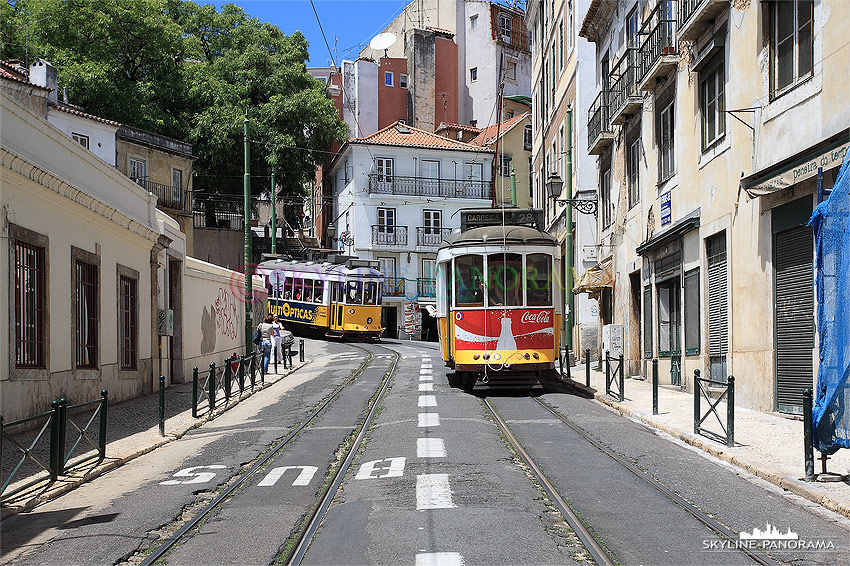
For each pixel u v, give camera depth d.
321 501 8.54
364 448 11.72
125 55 41.97
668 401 16.59
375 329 41.78
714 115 16.94
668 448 11.46
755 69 14.58
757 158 14.52
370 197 55.84
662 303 20.88
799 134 12.95
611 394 17.83
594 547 6.46
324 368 27.30
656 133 21.09
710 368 17.27
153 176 41.12
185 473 10.41
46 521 8.09
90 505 8.78
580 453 10.95
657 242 20.27
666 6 19.81
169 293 23.06
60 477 10.15
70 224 15.23
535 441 11.98
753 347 14.84
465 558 6.20
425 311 56.59
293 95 46.66
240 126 44.41
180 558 6.57
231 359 18.91
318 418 15.35
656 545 6.55
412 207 56.84
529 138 60.59
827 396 8.68
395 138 57.09
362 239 55.69
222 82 45.72
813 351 12.86
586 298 30.39
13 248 12.59
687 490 8.66
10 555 6.85
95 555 6.74
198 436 14.05
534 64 44.91
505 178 59.16
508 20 70.00
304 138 47.47
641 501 8.12
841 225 8.62
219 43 48.38
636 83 22.48
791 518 7.47
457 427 13.23
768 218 14.16
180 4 48.44
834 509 7.72
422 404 16.38
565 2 33.66
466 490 8.58
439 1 69.94
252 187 48.59
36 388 13.48
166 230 21.84
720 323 16.73
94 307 16.78
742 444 11.14
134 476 10.52
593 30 27.86
